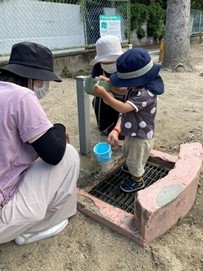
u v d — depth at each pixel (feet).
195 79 22.38
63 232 6.40
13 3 18.37
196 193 7.52
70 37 22.68
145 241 5.90
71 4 22.06
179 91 18.28
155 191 6.03
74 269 5.58
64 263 5.70
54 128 5.34
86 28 23.85
